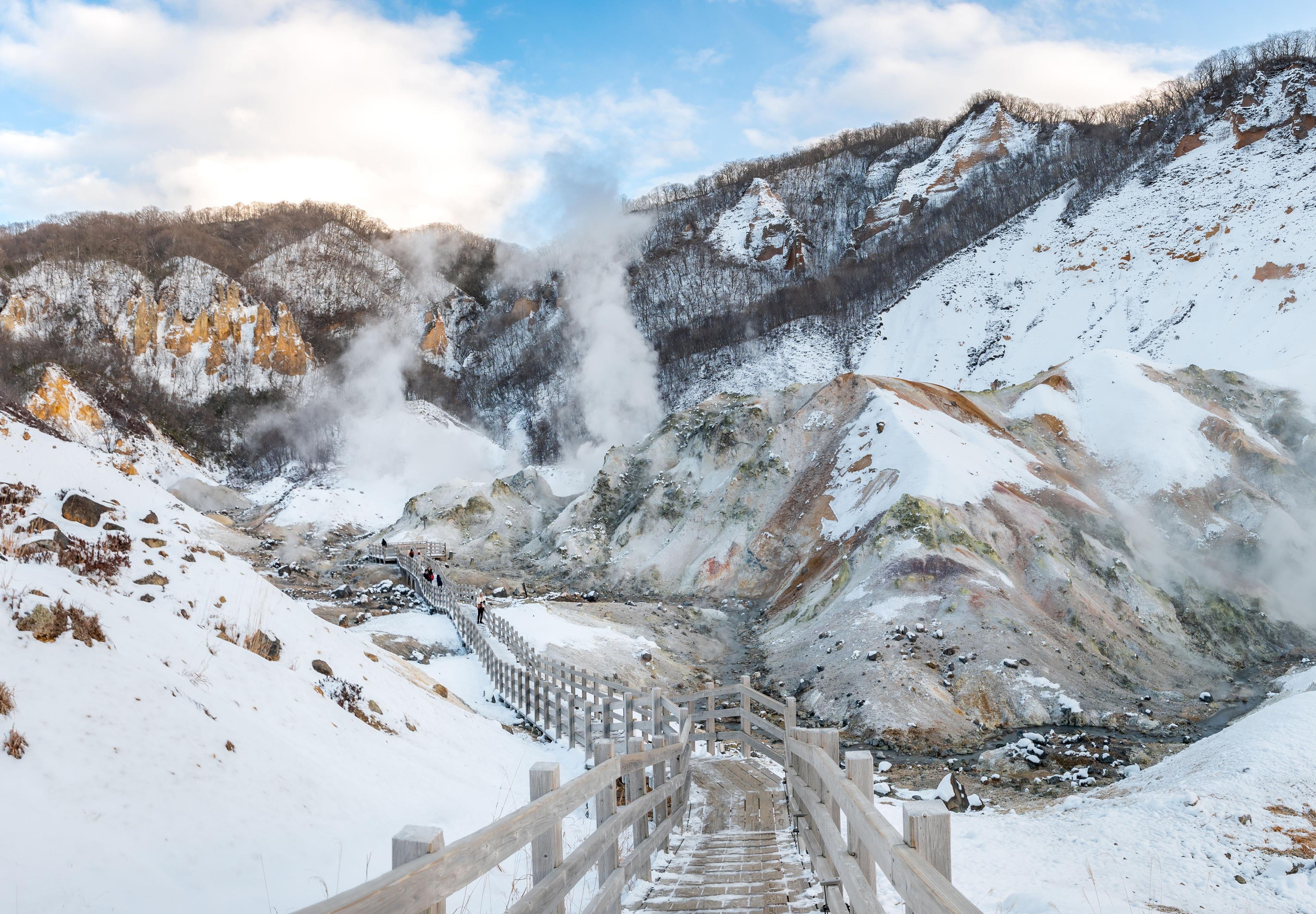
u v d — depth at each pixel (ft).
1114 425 164.25
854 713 86.38
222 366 426.92
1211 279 269.23
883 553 118.42
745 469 177.27
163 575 36.94
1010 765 71.31
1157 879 29.66
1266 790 36.94
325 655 40.50
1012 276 341.21
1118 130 490.90
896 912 22.54
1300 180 287.89
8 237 466.70
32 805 15.52
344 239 643.86
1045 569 114.93
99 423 324.60
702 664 110.22
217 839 18.24
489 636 91.71
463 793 32.55
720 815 37.68
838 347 361.10
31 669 19.63
